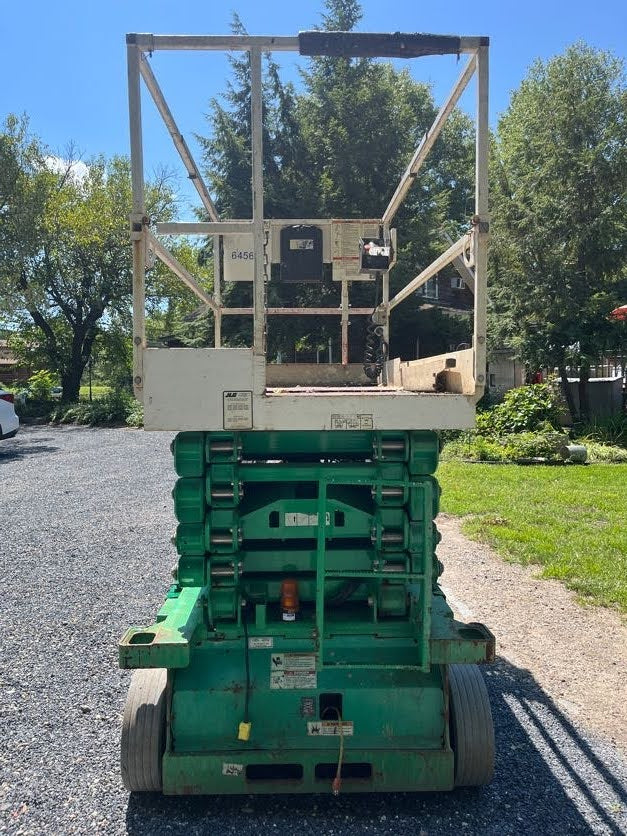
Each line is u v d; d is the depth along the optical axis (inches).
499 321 759.7
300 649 112.8
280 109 797.2
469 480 420.8
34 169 946.7
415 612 114.8
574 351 706.8
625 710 144.8
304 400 103.1
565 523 303.1
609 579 224.8
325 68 785.6
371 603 115.6
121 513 344.8
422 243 717.3
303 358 730.2
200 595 125.4
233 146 789.2
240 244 196.1
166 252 127.2
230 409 102.9
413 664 109.2
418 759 108.1
